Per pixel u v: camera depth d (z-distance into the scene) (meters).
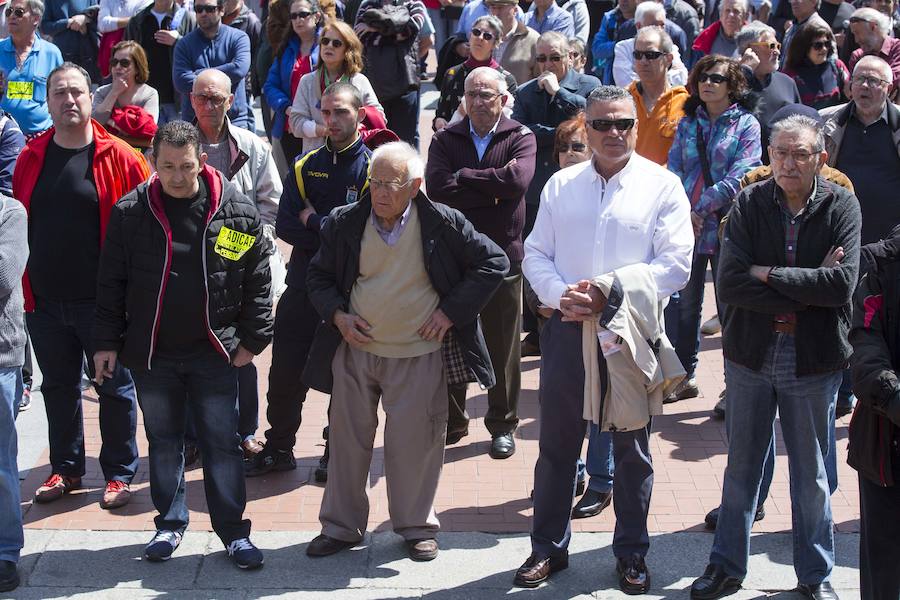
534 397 7.96
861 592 5.00
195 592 5.59
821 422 5.39
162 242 5.59
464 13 11.87
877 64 7.35
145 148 7.76
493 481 6.73
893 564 4.85
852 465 4.87
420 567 5.80
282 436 6.79
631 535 5.59
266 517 6.33
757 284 5.23
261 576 5.73
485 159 6.98
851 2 13.20
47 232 6.17
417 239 5.63
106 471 6.47
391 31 10.10
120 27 12.28
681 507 6.39
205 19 10.12
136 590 5.60
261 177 7.05
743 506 5.48
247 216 5.68
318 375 5.83
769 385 5.40
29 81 9.11
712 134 7.38
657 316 5.36
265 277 5.80
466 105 6.98
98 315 5.74
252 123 10.52
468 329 5.77
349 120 6.40
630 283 5.26
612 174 5.46
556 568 5.73
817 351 5.26
